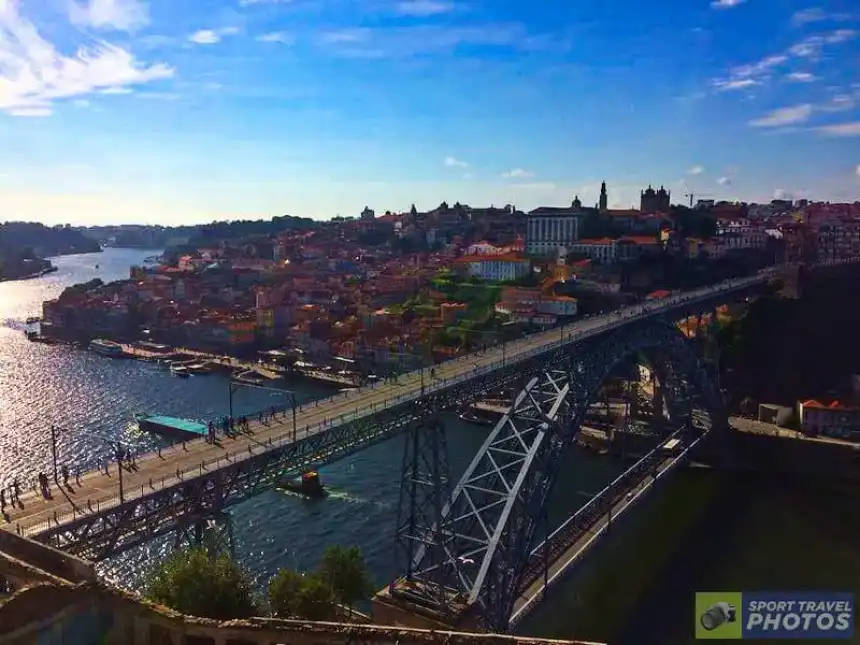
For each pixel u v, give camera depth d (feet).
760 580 291.17
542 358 317.83
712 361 524.11
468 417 516.73
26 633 85.40
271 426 240.73
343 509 352.08
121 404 571.69
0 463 414.82
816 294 589.73
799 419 490.08
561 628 253.85
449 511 232.12
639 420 505.25
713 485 406.82
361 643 88.94
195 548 173.68
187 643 92.48
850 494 394.73
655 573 297.12
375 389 287.89
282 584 214.07
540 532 319.06
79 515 165.27
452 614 202.69
